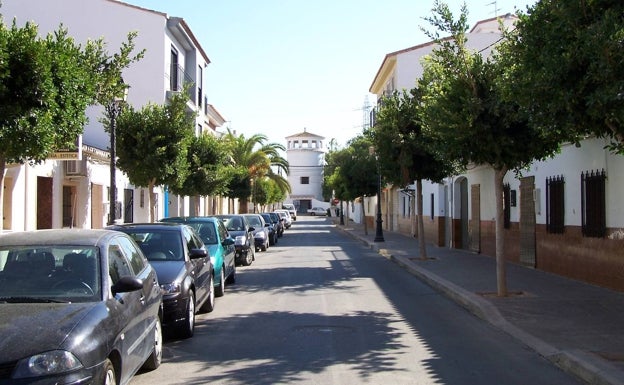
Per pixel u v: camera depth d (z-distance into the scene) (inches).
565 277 587.8
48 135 302.8
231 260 618.2
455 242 1013.2
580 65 273.3
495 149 452.4
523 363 304.8
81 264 238.4
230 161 1780.3
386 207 1993.1
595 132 297.4
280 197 2773.1
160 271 363.3
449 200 1055.6
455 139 456.8
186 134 712.4
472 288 535.5
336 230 2138.3
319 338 364.2
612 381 251.6
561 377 280.4
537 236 657.0
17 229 589.6
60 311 207.5
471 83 449.7
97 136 973.2
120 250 269.3
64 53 322.7
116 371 220.1
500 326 392.5
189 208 1397.6
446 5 461.4
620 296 470.3
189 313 363.6
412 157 751.1
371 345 345.1
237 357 318.7
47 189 667.4
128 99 1091.3
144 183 716.7
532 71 292.7
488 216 852.0
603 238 511.2
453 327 398.3
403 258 838.5
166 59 1120.8
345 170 1621.6
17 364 179.5
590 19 277.6
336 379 275.6
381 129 757.9
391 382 270.8
